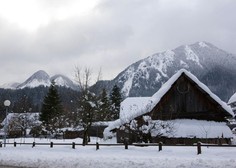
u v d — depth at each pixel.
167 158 19.44
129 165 18.31
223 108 36.47
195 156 20.70
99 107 35.84
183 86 37.50
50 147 30.05
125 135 35.91
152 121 31.00
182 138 34.03
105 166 18.84
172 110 36.84
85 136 35.22
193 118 37.09
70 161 20.80
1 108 93.62
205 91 36.47
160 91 36.69
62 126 73.25
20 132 78.38
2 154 26.89
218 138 34.88
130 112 39.75
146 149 25.02
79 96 36.44
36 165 21.61
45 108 78.88
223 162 17.06
